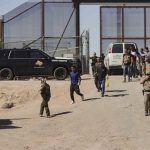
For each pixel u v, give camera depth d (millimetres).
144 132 18688
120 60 37562
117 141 17438
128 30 44219
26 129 20594
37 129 20516
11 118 24266
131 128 19406
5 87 30953
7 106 29031
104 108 23500
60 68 34125
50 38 43062
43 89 23844
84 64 40938
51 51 41344
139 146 16656
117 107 23500
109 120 20938
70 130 19875
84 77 36250
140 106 23469
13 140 18188
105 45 44000
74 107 25031
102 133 18906
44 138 18609
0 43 42969
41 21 43781
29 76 34281
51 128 20672
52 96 29344
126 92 27344
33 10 43812
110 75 38812
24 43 43500
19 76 34250
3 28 43688
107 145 16891
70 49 42625
